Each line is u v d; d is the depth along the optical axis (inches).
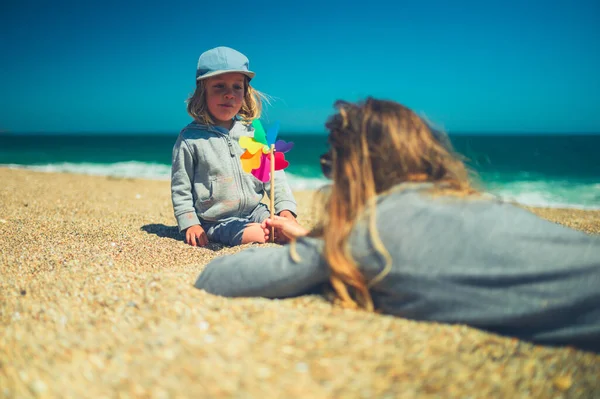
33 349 63.3
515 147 1014.4
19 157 805.2
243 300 74.0
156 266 109.5
